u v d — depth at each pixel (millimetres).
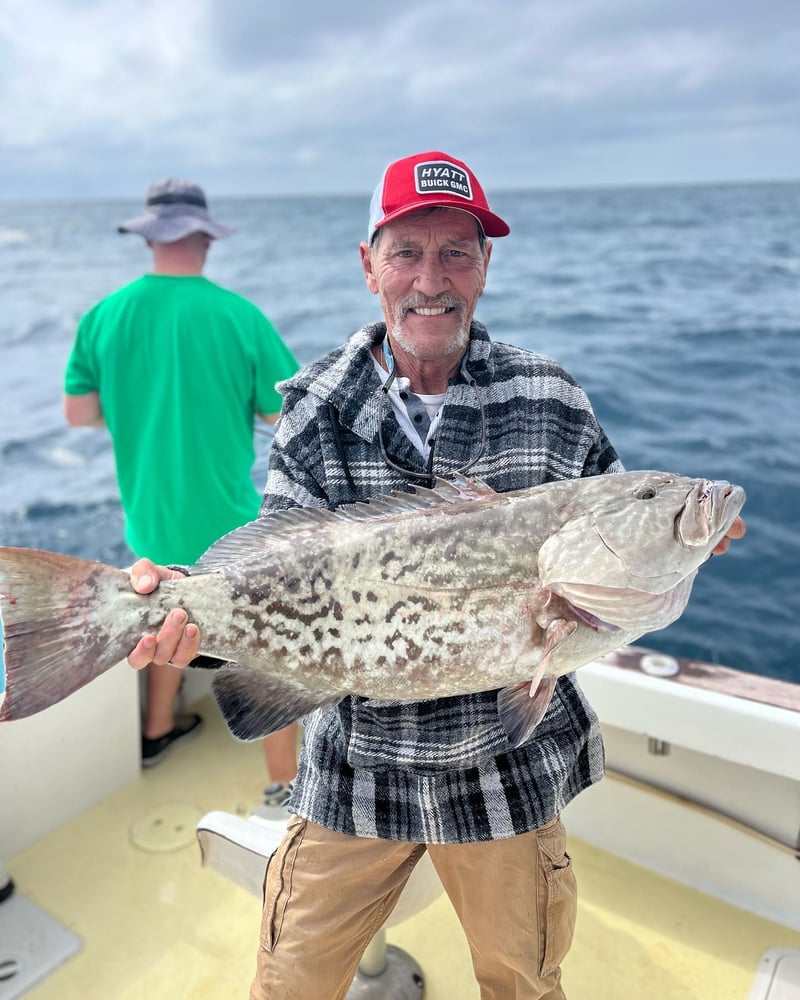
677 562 1491
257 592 1569
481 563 1542
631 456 8984
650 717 2527
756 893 2561
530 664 1544
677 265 25203
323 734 1769
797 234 34156
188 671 3590
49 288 26125
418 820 1663
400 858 1763
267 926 1787
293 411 1840
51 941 2459
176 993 2299
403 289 1688
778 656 5664
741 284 21344
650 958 2379
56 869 2750
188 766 3297
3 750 2750
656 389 11516
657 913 2539
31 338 17891
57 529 7691
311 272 26891
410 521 1585
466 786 1652
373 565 1567
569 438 1798
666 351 13727
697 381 11898
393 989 2223
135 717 3170
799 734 2293
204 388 3154
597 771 1815
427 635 1555
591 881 2672
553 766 1683
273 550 1612
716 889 2621
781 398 10992
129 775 3188
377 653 1572
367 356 1818
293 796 1794
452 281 1685
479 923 1743
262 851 1979
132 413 3250
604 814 2795
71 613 1494
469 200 1657
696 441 9383
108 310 3199
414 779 1672
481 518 1563
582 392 1858
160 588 1552
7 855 2803
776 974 2301
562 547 1508
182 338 3117
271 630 1579
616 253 28938
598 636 1529
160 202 3176
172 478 3230
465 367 1795
